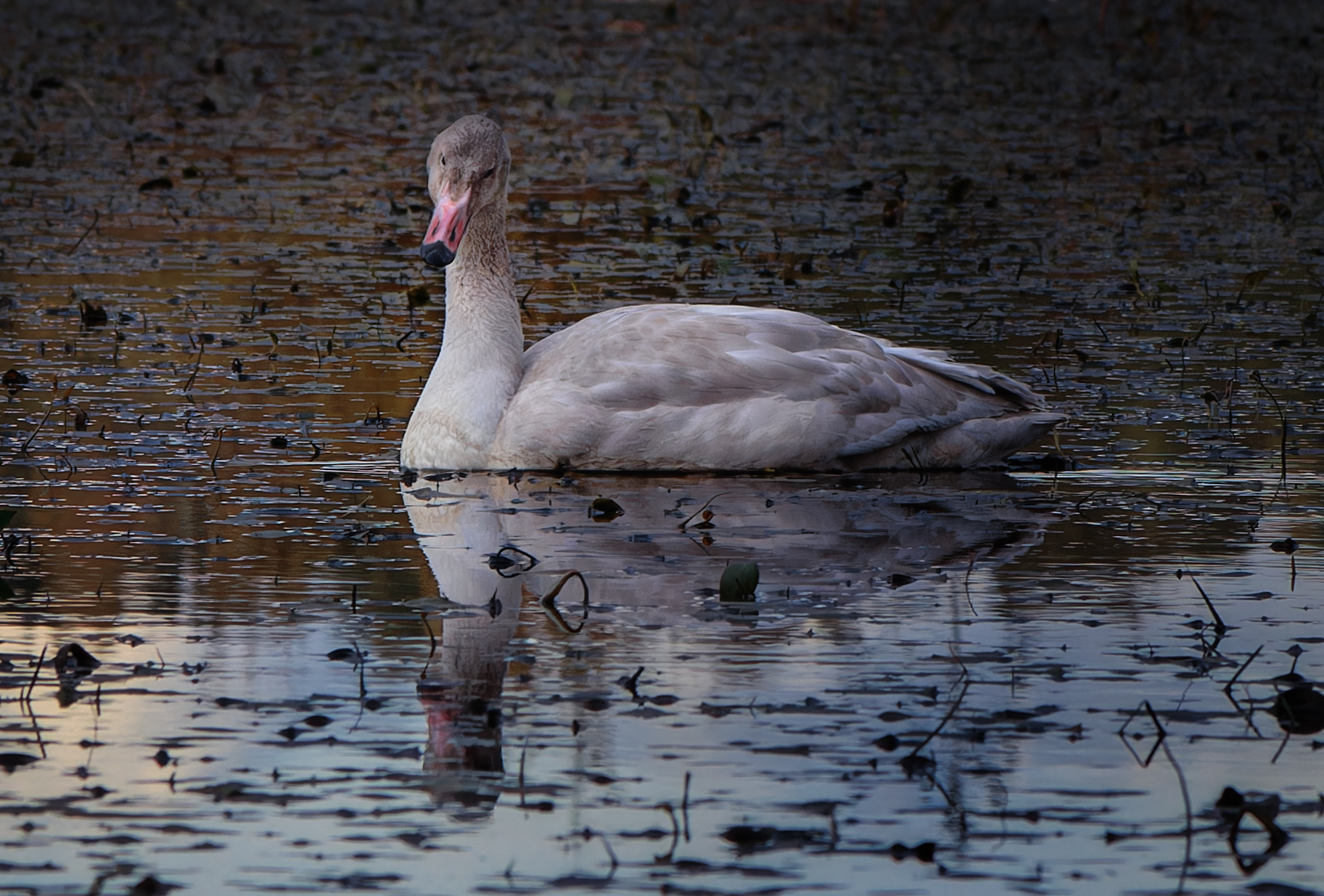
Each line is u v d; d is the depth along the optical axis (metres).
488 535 11.24
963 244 22.58
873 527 11.50
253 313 18.33
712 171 28.16
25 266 20.50
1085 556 10.90
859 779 7.62
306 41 43.38
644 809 7.35
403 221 23.97
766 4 51.06
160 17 47.06
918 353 13.52
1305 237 23.23
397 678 8.73
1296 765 7.81
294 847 7.03
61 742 7.98
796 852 7.00
